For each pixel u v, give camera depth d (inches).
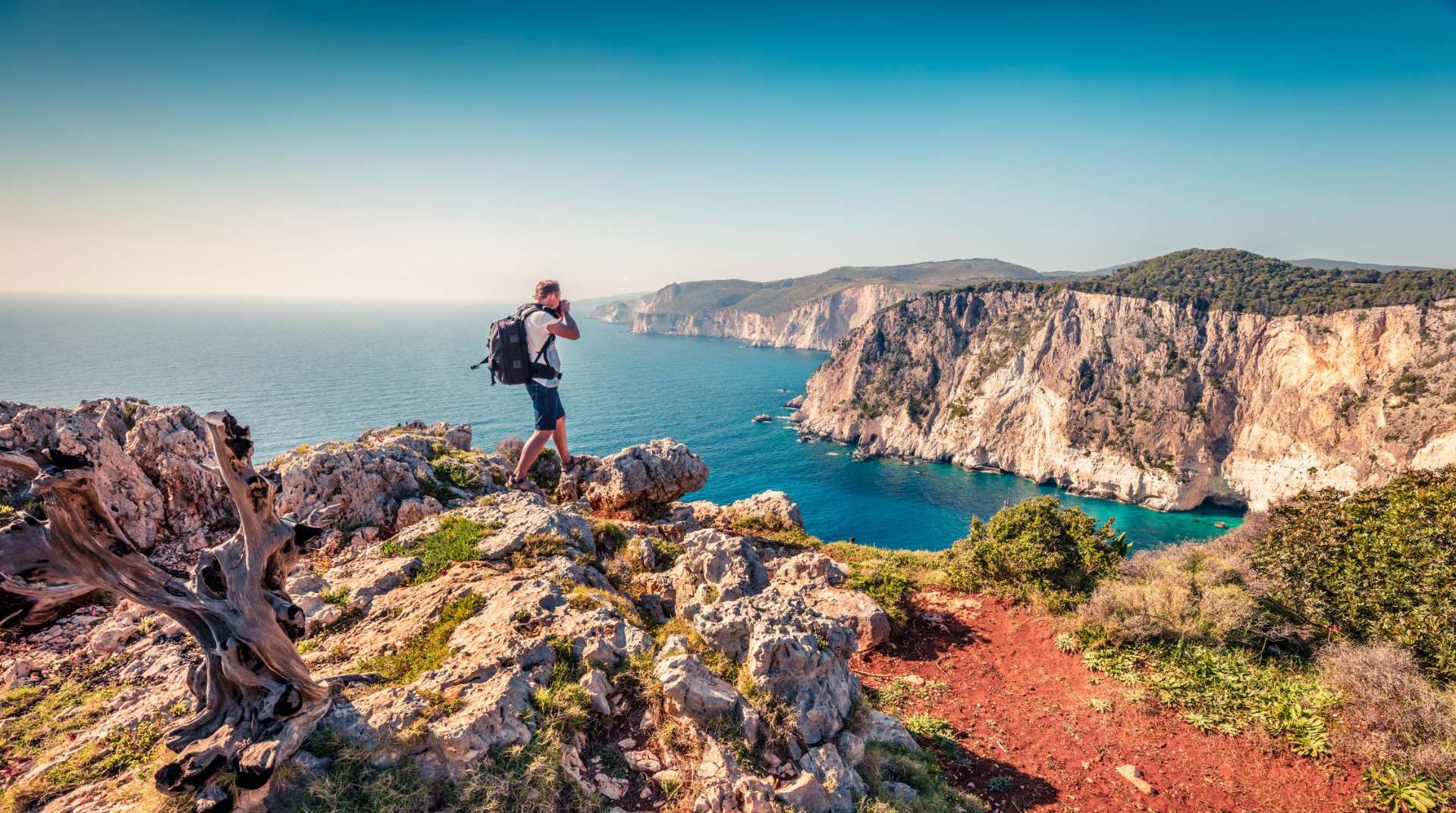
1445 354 4458.7
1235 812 377.1
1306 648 571.8
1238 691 494.0
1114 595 616.1
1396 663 470.3
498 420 5915.4
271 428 5147.6
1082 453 5684.1
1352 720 439.2
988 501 4968.0
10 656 342.6
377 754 225.0
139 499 536.7
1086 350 6205.7
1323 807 381.4
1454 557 548.7
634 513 782.5
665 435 6437.0
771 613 359.3
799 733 309.4
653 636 377.1
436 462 730.8
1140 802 382.9
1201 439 5408.5
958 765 404.8
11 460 141.3
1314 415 5014.8
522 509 533.3
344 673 287.9
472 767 235.5
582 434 6235.2
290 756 210.2
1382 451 4527.6
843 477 5438.0
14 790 221.9
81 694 306.8
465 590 380.2
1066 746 437.1
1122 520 4820.4
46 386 6348.4
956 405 6806.1
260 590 203.5
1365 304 5019.7
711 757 275.9
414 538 478.9
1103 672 537.6
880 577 690.2
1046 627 618.8
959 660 559.5
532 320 315.9
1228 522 4827.8
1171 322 5984.3
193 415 631.2
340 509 590.9
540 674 293.7
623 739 283.6
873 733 374.9
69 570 158.1
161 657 336.8
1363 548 611.5
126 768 236.2
